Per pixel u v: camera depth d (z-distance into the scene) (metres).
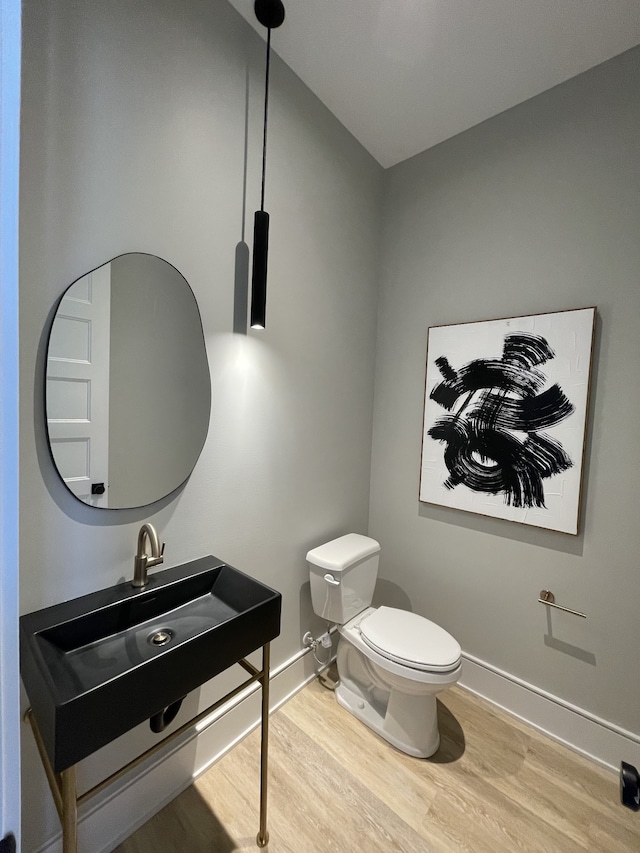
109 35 1.02
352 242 1.97
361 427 2.17
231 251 1.38
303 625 1.84
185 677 0.93
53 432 0.99
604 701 1.52
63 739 0.72
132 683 0.82
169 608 1.18
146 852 1.16
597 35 1.35
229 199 1.36
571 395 1.54
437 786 1.39
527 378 1.65
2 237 0.36
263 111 1.45
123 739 1.18
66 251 0.98
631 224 1.42
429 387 1.98
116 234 1.07
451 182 1.90
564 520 1.58
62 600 1.04
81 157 0.99
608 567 1.50
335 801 1.32
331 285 1.86
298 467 1.75
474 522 1.86
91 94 1.00
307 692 1.82
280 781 1.38
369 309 2.15
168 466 1.25
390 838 1.21
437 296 1.97
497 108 1.71
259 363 1.52
